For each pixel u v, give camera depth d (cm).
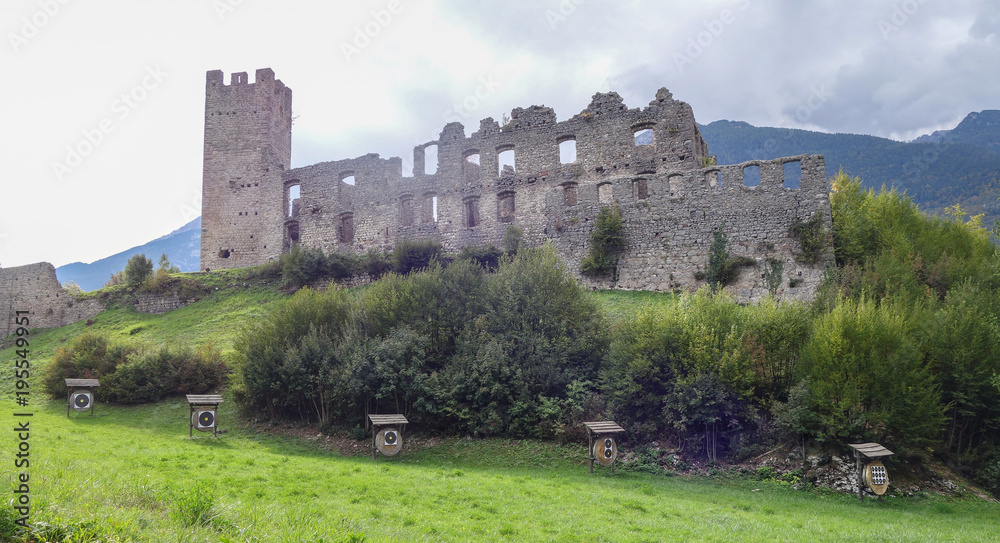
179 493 1557
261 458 2466
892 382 2491
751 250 4066
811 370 2639
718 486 2428
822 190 3956
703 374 2717
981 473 2473
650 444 2727
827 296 3366
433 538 1478
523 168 5394
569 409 2922
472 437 2933
